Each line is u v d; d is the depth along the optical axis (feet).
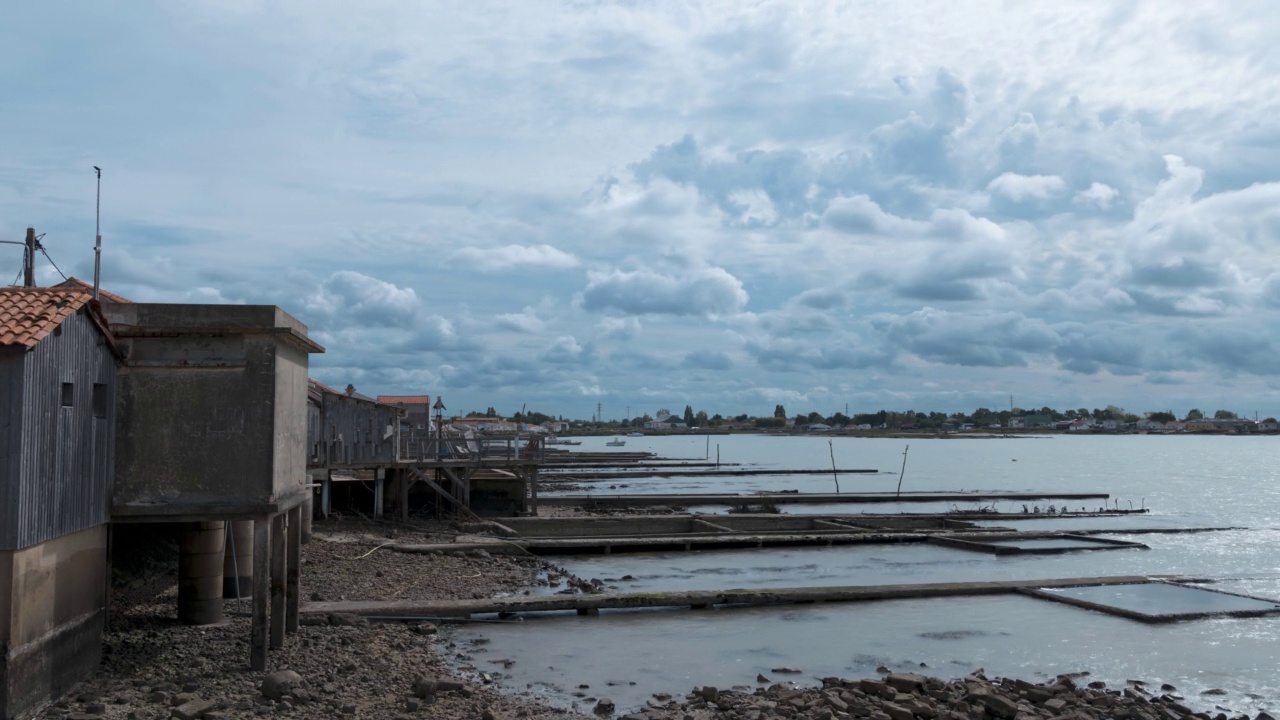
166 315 56.44
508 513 163.22
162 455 56.39
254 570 57.72
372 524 142.00
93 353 52.75
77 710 48.83
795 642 80.64
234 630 69.10
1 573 44.29
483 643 77.46
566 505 196.03
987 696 60.75
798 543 144.46
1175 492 284.20
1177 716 61.87
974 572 122.93
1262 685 70.38
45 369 46.83
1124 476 372.58
